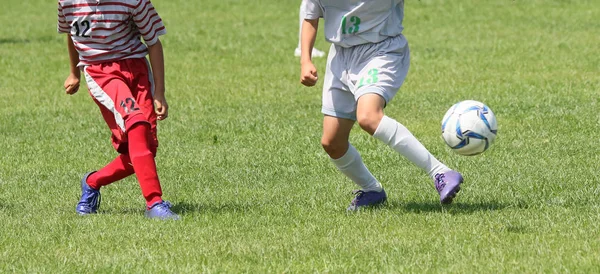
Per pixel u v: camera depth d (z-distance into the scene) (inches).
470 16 3014.3
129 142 834.8
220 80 1934.1
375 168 1089.4
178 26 3073.3
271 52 2374.5
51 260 695.7
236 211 864.9
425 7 3255.4
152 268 665.6
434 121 1408.7
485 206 858.1
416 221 793.6
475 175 1015.6
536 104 1493.6
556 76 1807.3
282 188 984.9
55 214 873.5
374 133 810.2
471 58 2106.3
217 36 2751.0
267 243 730.2
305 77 824.9
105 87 837.8
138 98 848.3
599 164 1059.9
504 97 1578.5
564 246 692.7
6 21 3388.3
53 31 3014.3
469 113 834.2
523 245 699.4
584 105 1466.5
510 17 2960.1
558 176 995.3
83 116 1540.4
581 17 2910.9
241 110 1560.0
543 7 3179.1
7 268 675.4
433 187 958.4
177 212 871.1
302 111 1523.1
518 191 924.6
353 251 698.8
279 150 1216.8
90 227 804.0
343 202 903.1
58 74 2084.2
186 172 1098.7
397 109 1513.3
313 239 739.4
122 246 733.9
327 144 849.5
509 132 1288.1
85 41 843.4
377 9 823.1
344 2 823.1
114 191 989.8
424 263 658.8
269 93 1742.1
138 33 860.6
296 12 3383.4
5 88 1893.5
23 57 2377.0
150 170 834.8
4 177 1095.6
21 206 924.6
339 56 845.2
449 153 1163.3
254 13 3398.1
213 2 3737.7
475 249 690.8
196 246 725.9
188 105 1627.7
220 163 1149.1
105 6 833.5
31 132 1408.7
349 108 842.8
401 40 845.8
